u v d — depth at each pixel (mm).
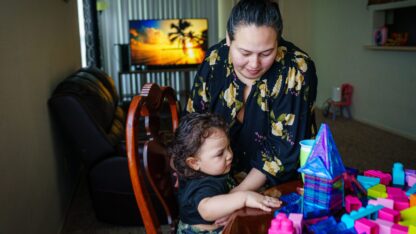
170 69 6551
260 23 970
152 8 6867
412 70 4137
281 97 1176
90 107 2369
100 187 2344
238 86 1232
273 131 1188
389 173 1187
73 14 3861
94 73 3256
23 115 1777
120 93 6352
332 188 914
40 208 1966
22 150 1721
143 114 1091
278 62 1175
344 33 5375
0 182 1419
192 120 1088
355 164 3520
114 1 6695
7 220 1476
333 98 5430
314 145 958
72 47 3705
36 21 2193
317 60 6188
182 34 6559
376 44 4664
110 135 2629
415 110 4148
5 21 1601
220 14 7188
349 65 5332
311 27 6246
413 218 865
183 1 6977
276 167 1143
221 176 1103
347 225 839
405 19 4375
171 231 1231
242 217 926
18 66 1754
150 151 1095
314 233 816
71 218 2576
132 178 1009
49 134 2289
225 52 1253
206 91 1303
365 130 4684
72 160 3037
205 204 1016
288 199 1009
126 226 2420
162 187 1182
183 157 1084
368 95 4973
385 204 917
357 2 5000
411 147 3973
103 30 6711
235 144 1307
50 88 2438
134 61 6418
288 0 6207
